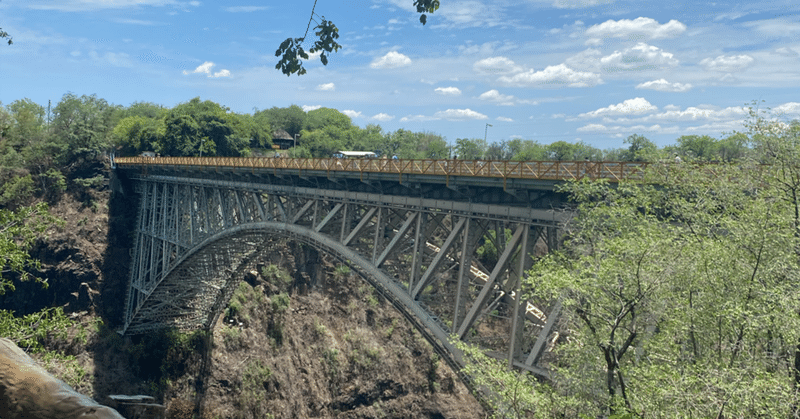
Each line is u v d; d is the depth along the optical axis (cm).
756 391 1334
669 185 2230
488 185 3002
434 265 3200
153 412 515
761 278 1744
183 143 9456
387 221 3762
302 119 15425
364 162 3797
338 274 9219
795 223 1797
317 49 1084
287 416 7688
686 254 1762
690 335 1811
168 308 7288
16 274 6988
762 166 1992
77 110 8600
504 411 1967
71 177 8031
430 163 3341
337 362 8519
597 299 1892
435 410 8594
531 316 3120
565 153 12538
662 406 1513
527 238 2825
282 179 4741
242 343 7744
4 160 7544
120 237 7944
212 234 5731
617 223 2083
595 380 1877
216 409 7056
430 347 9062
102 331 7169
